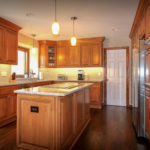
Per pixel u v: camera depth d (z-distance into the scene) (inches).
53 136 70.2
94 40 182.5
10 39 131.1
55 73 215.5
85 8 100.5
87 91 119.5
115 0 89.6
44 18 119.5
